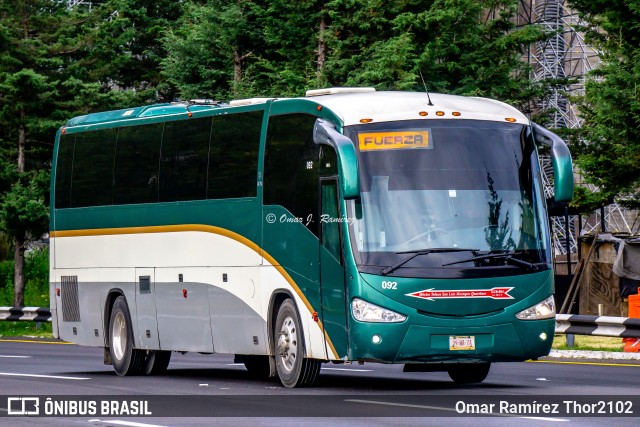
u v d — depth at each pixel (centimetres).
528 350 3095
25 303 8862
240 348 3531
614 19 6569
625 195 6744
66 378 3769
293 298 3288
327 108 3203
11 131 7900
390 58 7231
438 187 3106
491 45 7888
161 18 9575
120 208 4062
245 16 8006
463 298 3047
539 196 3188
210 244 3644
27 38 7894
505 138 3195
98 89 7831
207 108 3788
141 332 3956
